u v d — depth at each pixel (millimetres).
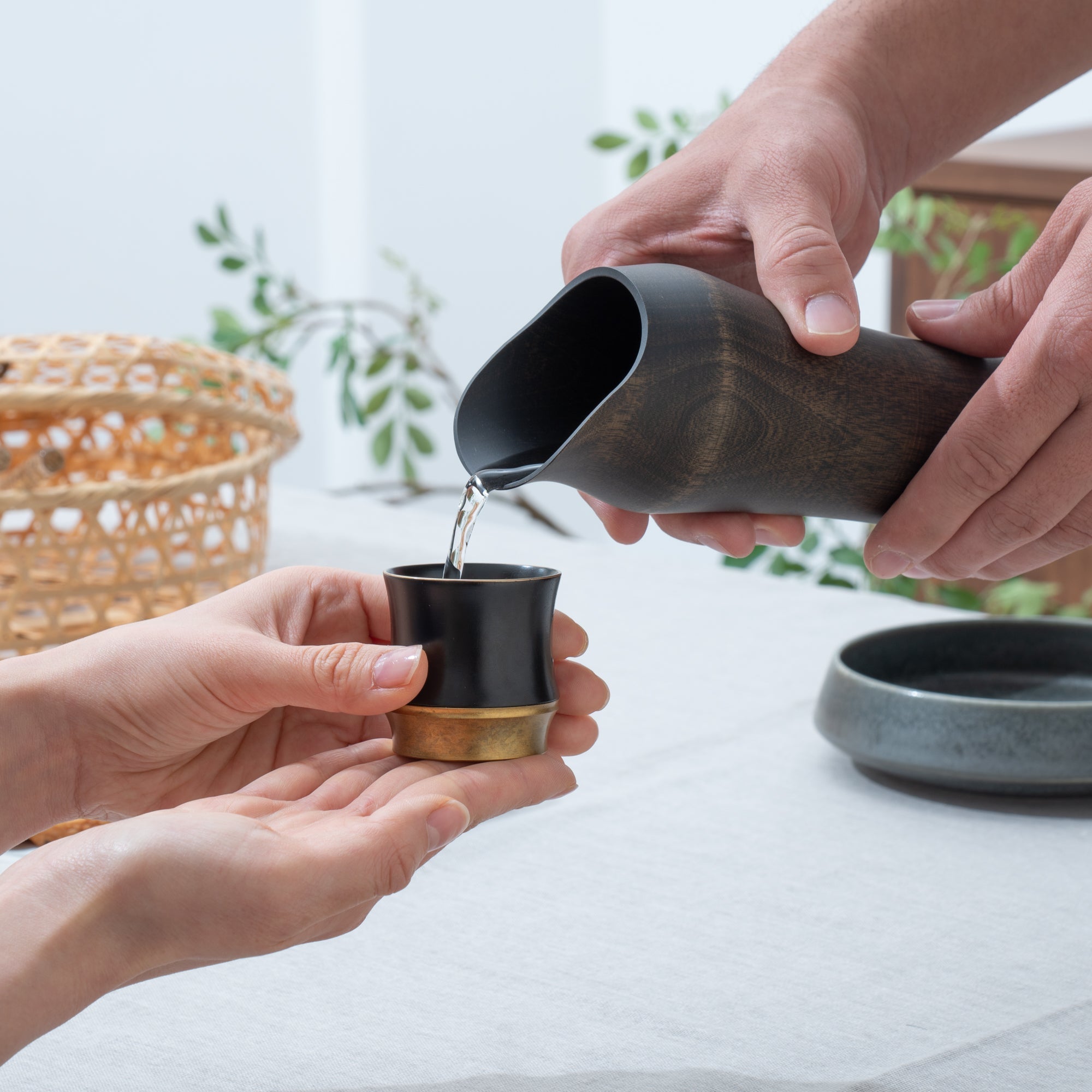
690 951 655
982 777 821
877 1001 602
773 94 829
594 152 3650
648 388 579
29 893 477
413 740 615
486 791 580
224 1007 602
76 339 1104
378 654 599
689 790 891
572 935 674
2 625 918
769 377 633
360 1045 565
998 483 701
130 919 477
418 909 708
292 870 480
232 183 3088
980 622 994
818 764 943
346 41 3193
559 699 696
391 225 3318
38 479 921
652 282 613
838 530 2260
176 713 643
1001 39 880
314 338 3314
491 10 3391
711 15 3184
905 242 2215
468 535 641
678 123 2299
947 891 726
